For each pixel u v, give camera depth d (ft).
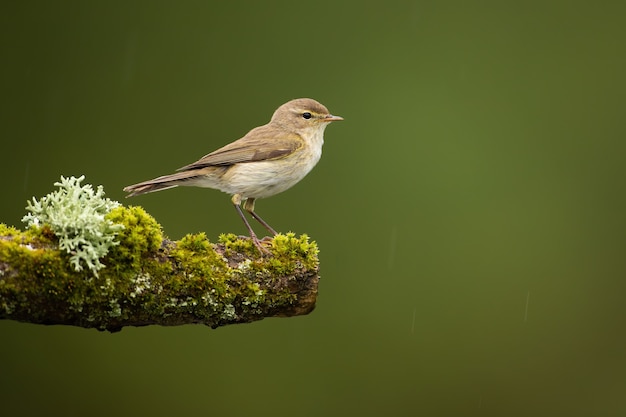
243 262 29.53
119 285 27.04
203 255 28.89
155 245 27.81
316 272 30.27
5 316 26.32
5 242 25.66
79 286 26.32
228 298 29.04
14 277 25.53
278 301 29.86
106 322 27.89
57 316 26.89
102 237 26.48
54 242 26.27
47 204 26.78
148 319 28.45
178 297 28.27
